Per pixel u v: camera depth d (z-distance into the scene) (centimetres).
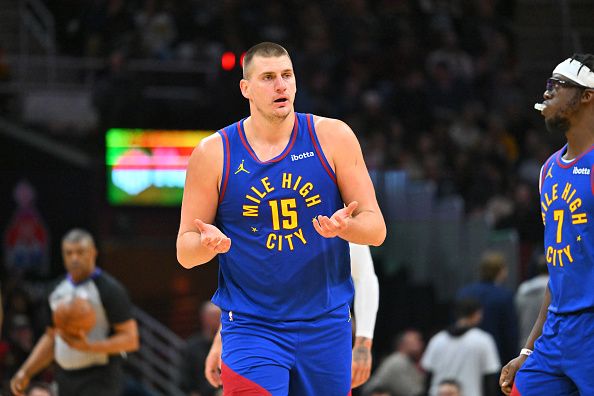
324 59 3061
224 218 803
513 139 3017
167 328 2680
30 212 2734
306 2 3177
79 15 3122
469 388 1593
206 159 798
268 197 789
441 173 2831
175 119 2856
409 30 3234
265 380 782
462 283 2380
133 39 2962
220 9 3033
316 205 792
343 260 817
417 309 2420
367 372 951
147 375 2402
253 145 798
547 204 822
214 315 1595
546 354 815
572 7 2367
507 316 1681
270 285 796
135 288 2792
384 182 2530
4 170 2738
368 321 955
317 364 806
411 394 1706
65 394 1233
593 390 787
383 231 780
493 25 3312
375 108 2962
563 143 2966
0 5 3102
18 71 3005
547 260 826
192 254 780
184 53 2983
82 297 1177
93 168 2791
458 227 2414
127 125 2827
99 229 2798
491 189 2778
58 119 2944
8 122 2820
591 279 789
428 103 3072
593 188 788
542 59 2492
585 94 802
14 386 1266
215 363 968
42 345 1259
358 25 3177
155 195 2845
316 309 802
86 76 3038
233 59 2772
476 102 3119
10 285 2289
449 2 3350
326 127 798
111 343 1202
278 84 779
